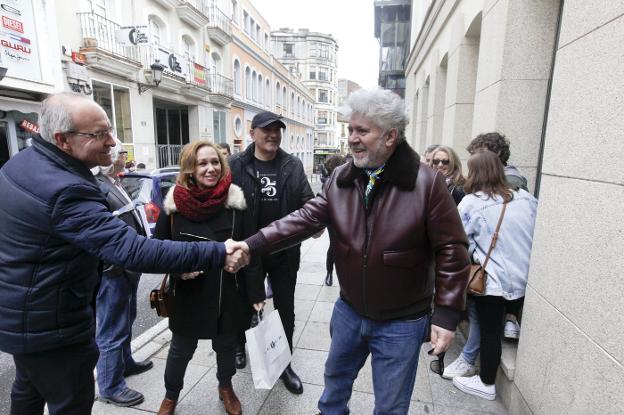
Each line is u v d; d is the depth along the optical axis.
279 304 2.62
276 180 2.62
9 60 7.71
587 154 1.50
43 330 1.34
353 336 1.67
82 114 1.32
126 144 11.80
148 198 6.02
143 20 12.62
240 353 2.73
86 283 1.46
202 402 2.32
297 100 38.81
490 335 2.26
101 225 1.33
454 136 5.39
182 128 17.41
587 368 1.45
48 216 1.26
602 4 1.43
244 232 2.16
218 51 19.39
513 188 2.31
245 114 23.83
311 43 61.62
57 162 1.33
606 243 1.36
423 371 2.66
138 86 12.20
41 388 1.45
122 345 2.27
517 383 2.10
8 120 8.11
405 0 16.27
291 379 2.45
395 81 17.95
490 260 2.22
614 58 1.35
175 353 2.07
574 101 1.61
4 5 7.56
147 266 1.40
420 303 1.56
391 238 1.45
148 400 2.32
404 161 1.44
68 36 9.33
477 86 3.88
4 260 1.30
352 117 1.42
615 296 1.30
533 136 3.14
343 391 1.81
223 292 2.04
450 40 5.93
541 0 2.99
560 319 1.66
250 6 23.98
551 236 1.78
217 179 2.05
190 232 1.99
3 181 1.32
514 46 3.09
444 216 1.43
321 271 5.10
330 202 1.65
